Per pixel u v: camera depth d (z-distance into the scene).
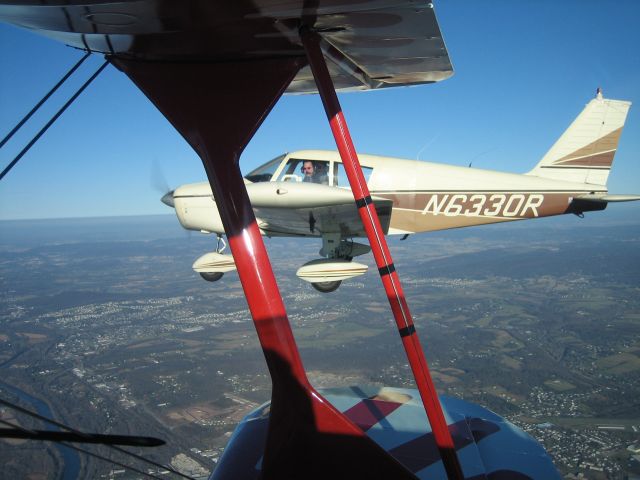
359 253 8.24
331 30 2.21
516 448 2.61
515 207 8.51
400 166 8.31
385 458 2.28
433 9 1.97
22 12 1.85
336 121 2.23
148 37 2.14
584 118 8.92
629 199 8.61
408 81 3.14
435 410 2.24
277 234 8.45
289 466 2.31
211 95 2.43
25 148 1.99
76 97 2.25
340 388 3.31
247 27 2.10
